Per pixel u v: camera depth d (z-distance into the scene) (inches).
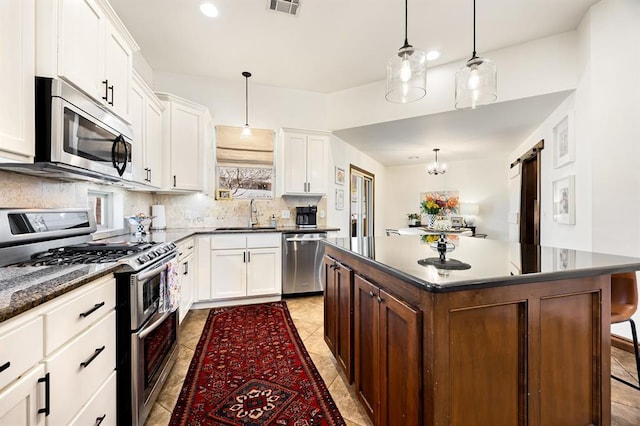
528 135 176.1
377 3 95.3
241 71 143.8
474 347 41.3
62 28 54.4
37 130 52.1
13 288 36.8
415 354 40.9
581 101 105.5
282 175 155.2
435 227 185.6
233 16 102.3
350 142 193.9
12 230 54.0
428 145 204.1
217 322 113.7
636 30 90.2
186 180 129.5
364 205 252.8
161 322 65.7
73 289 40.4
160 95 121.3
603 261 51.9
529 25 106.7
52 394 36.4
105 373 50.3
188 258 115.7
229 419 61.2
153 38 115.6
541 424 44.8
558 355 46.1
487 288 41.5
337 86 160.1
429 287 38.1
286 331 105.7
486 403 41.9
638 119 90.0
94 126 65.0
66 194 78.0
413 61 72.4
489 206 255.4
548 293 45.2
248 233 134.9
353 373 66.4
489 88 74.8
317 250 146.0
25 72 48.6
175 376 77.2
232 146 154.3
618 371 80.3
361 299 61.6
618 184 93.0
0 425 28.6
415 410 40.8
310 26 107.7
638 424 60.3
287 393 69.9
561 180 125.0
